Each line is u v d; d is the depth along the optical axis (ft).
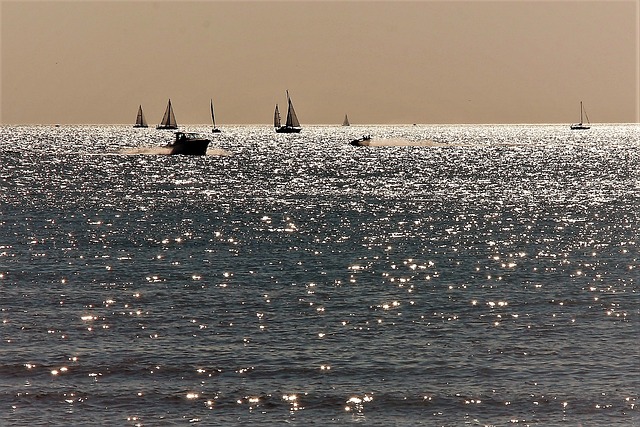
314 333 218.18
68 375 183.01
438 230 430.61
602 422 158.92
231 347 204.54
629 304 250.16
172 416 161.48
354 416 162.20
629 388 174.40
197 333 217.97
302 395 172.14
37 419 159.33
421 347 204.44
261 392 173.78
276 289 275.39
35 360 192.75
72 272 305.12
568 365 189.47
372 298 261.24
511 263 327.88
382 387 176.45
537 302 254.06
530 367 188.24
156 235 407.64
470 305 250.57
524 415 161.99
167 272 305.94
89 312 240.94
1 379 180.24
